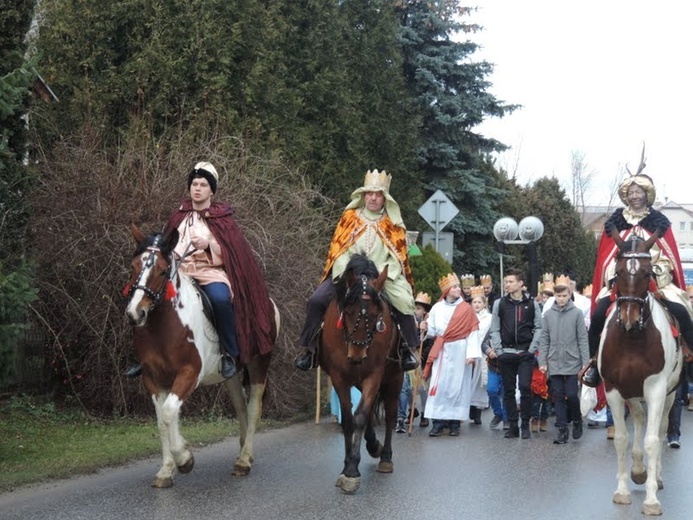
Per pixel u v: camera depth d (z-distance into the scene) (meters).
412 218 25.94
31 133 13.38
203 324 8.38
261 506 7.76
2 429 10.90
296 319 13.00
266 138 17.78
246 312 8.87
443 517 7.50
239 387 9.37
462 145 30.44
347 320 8.30
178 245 8.76
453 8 30.27
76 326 12.34
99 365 12.27
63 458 9.34
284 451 10.62
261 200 13.43
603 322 8.82
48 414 12.02
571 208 52.03
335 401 13.01
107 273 12.13
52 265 12.26
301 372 13.88
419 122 26.55
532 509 7.87
